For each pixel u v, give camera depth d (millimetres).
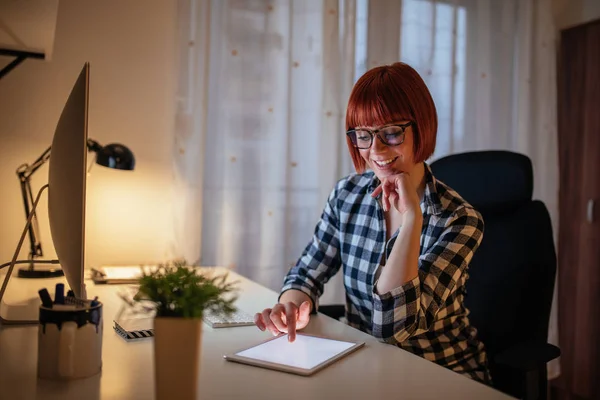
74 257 939
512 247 1475
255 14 2145
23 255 1844
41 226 1863
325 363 914
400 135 1138
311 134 2266
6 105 1813
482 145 2633
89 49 1922
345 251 1366
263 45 2158
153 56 2021
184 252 2025
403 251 1047
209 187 2117
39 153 1861
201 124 2029
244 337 1083
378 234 1294
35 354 940
